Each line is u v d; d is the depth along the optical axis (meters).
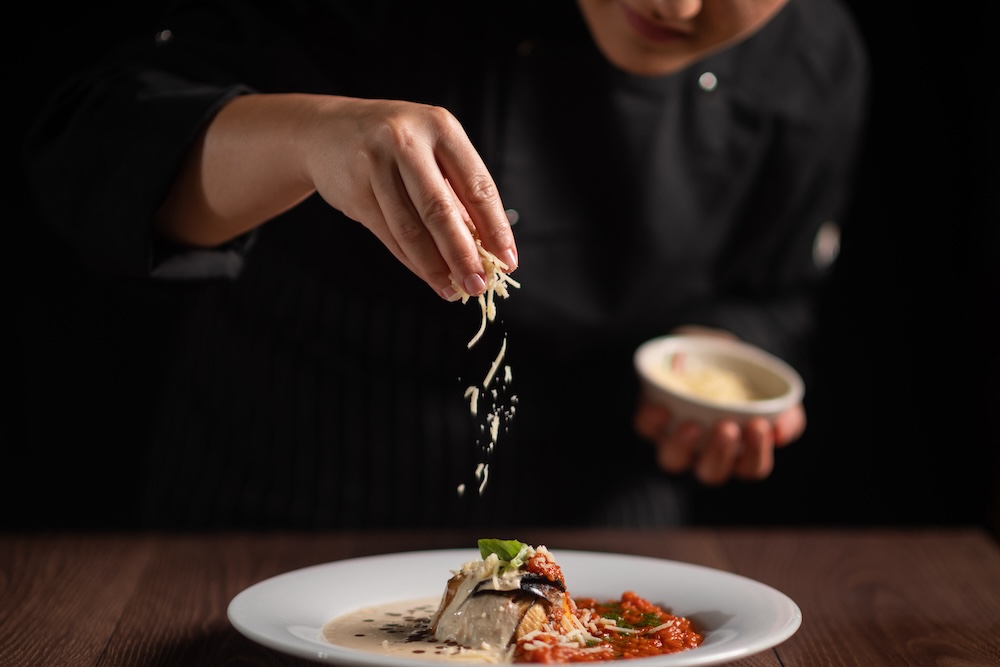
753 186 2.47
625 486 2.45
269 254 2.23
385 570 1.55
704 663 1.11
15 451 3.95
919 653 1.40
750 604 1.38
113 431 3.97
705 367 2.34
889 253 3.95
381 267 2.18
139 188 1.62
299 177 1.45
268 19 2.10
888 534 2.06
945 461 4.02
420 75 2.14
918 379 4.00
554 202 2.22
